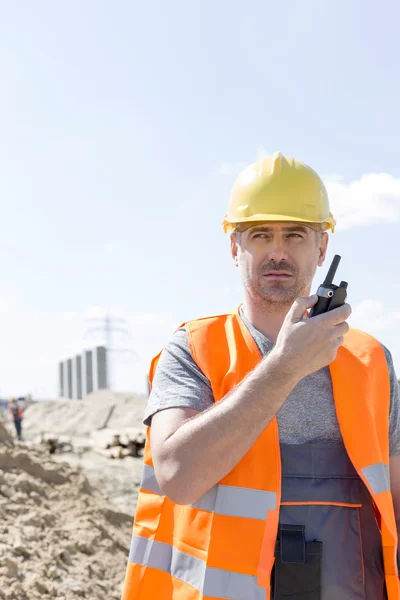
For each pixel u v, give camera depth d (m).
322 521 1.84
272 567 1.79
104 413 25.95
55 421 25.69
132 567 1.96
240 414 1.66
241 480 1.82
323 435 1.93
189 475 1.68
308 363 1.66
